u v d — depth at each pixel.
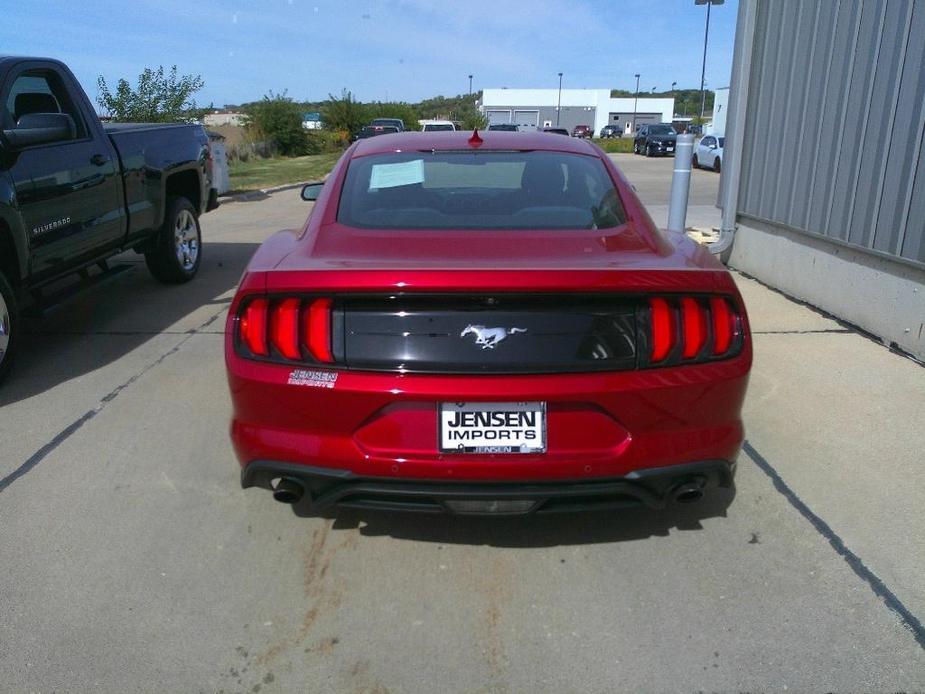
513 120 90.25
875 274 5.32
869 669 2.28
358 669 2.30
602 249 2.74
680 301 2.47
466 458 2.42
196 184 7.22
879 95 5.21
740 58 7.12
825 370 4.71
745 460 3.56
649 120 89.56
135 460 3.55
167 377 4.59
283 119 35.91
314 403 2.45
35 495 3.24
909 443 3.72
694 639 2.41
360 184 3.31
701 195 16.09
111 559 2.81
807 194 6.17
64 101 5.09
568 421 2.42
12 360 4.40
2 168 4.18
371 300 2.41
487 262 2.54
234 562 2.80
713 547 2.88
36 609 2.54
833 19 5.80
